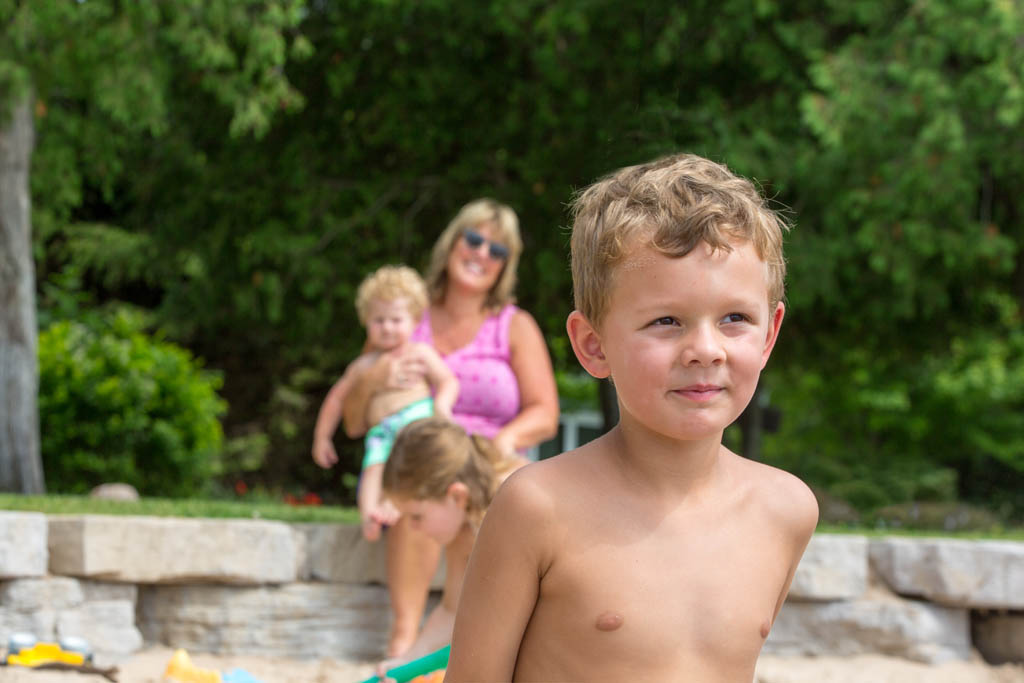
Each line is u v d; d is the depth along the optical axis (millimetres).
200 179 11297
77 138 10711
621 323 1521
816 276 9797
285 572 5008
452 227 4977
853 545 5305
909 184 9477
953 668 5129
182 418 10570
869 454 17031
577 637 1538
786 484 1688
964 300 12055
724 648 1548
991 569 5223
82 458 10023
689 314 1479
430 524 3648
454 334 4957
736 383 1504
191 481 10727
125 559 4691
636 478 1597
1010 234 11047
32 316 8688
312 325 10914
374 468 4723
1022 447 17406
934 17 9453
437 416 4711
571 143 10102
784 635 5262
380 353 4996
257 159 11211
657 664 1524
